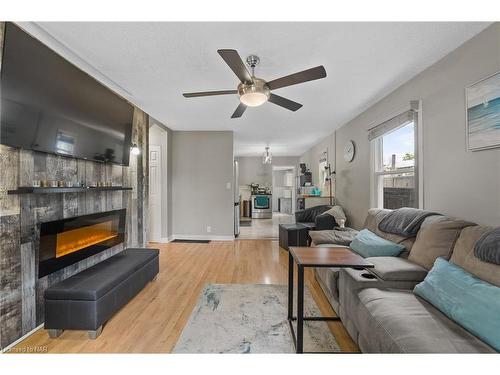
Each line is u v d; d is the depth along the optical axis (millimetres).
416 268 1678
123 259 2459
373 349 1297
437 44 1889
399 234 2160
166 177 4723
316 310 2191
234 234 5051
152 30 1709
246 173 9070
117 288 1998
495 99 1639
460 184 1922
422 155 2324
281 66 2205
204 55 2035
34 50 1753
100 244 2695
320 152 6055
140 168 3654
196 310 2188
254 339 1779
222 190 4965
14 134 1637
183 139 4973
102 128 2607
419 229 1998
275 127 4613
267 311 2176
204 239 4980
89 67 2225
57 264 2059
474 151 1800
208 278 2947
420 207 2342
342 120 4090
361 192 3709
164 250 4180
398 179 2906
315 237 3090
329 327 1935
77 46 1896
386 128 2889
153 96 2957
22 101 1684
